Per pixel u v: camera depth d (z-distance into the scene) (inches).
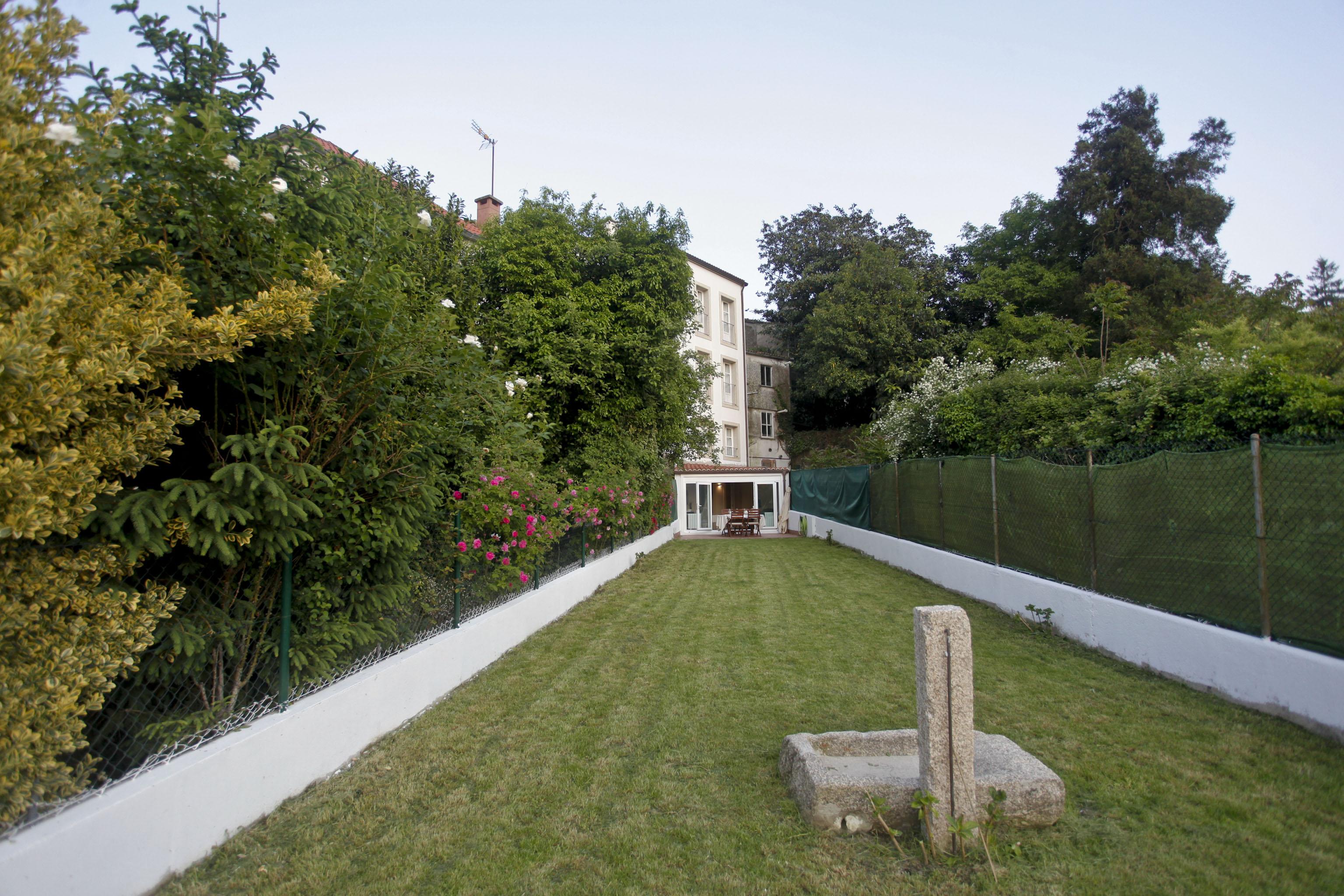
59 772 103.2
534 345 474.3
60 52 95.3
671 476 845.2
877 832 129.3
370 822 137.9
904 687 216.4
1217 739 163.0
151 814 112.7
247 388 141.7
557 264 524.1
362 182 229.0
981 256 1362.0
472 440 256.5
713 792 148.1
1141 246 1061.1
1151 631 221.8
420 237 315.3
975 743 149.2
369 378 156.0
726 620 334.0
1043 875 113.0
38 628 98.9
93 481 98.7
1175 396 368.8
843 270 1289.4
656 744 175.3
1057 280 1122.7
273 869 120.6
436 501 194.7
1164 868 113.4
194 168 126.2
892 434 740.7
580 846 127.8
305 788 152.3
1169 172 1080.8
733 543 778.8
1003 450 528.4
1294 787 137.9
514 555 291.1
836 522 761.6
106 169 108.9
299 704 156.6
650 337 543.8
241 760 134.0
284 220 144.8
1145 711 184.5
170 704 132.0
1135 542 238.2
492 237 520.4
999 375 600.1
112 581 115.1
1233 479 194.4
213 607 137.5
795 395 1412.4
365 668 186.7
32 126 90.9
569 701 212.5
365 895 112.9
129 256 118.6
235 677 145.6
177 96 156.7
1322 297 713.6
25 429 89.0
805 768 138.3
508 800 146.7
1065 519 284.2
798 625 315.9
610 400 533.3
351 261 169.8
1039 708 190.4
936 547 448.8
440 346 184.1
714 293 1151.6
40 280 91.1
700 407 794.2
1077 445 427.8
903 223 1419.8
